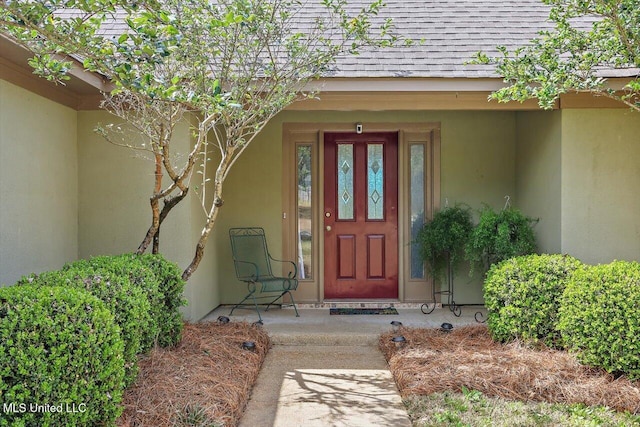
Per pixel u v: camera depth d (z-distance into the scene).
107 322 2.64
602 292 3.75
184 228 5.32
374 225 6.51
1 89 4.07
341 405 3.59
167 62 3.77
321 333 5.09
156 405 3.18
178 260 5.32
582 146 5.18
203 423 3.03
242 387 3.69
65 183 5.18
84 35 2.92
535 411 3.33
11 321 2.34
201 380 3.58
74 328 2.46
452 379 3.72
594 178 5.18
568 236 5.18
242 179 6.44
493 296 4.55
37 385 2.28
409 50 5.39
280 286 5.73
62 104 5.11
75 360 2.42
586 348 3.81
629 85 3.98
